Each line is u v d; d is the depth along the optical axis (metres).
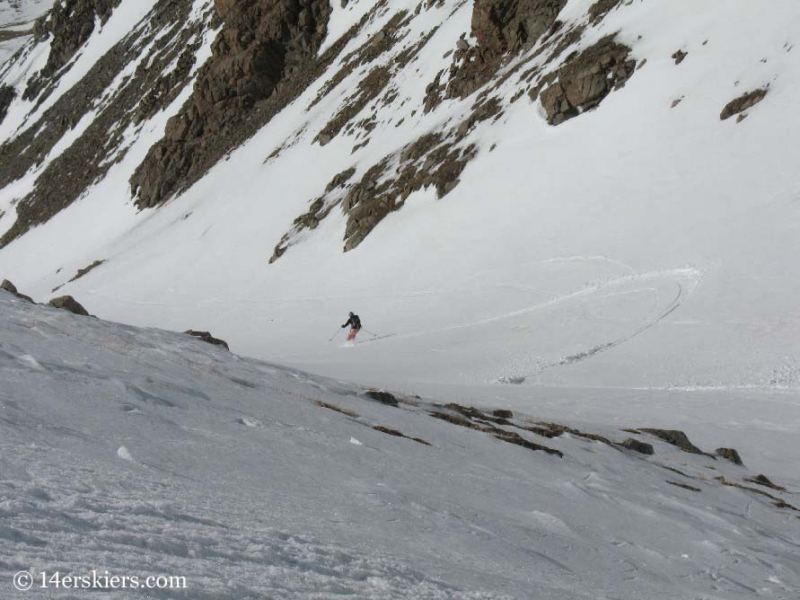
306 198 64.94
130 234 82.00
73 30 157.75
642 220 37.81
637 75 47.47
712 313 28.47
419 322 36.41
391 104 68.81
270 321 45.72
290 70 92.50
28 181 120.50
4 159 137.88
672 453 15.23
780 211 33.50
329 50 90.44
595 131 46.50
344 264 50.94
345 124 71.75
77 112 128.38
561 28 58.19
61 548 3.16
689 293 30.64
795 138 36.97
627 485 10.79
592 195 41.91
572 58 52.09
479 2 62.88
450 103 61.84
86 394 7.19
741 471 15.43
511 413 15.86
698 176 38.53
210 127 90.38
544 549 6.53
